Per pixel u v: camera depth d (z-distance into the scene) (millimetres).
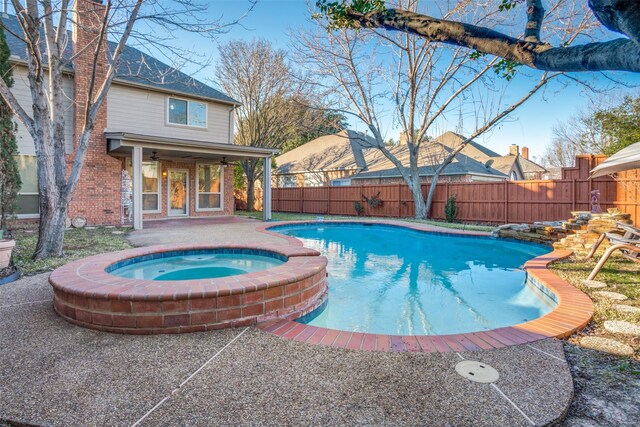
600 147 20531
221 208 17422
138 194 11594
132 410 2252
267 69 21016
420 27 2592
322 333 3541
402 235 12891
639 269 6133
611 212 8414
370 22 2930
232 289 3686
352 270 7887
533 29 2213
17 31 12609
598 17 1709
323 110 18594
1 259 5766
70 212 12039
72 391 2465
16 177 9383
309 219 16453
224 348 3176
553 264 6664
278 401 2346
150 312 3510
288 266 4965
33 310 4145
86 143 7387
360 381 2594
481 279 7102
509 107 14805
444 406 2279
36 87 6660
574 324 3635
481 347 3156
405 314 5082
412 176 17016
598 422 2141
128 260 6145
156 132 14484
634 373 2709
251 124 21797
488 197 15078
